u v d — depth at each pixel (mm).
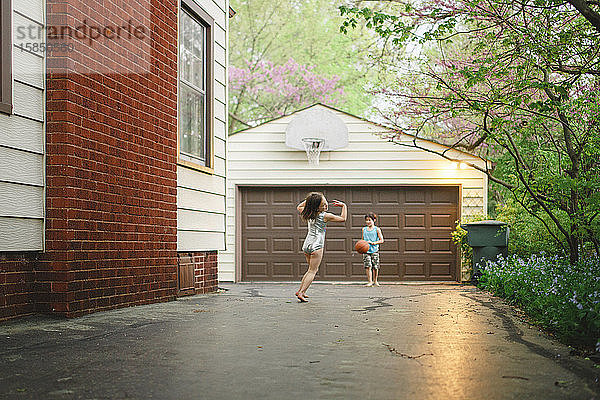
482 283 13602
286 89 30984
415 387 3967
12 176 6676
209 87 11758
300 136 17969
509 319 7625
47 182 7102
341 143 17984
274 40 33125
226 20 12680
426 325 6934
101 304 7746
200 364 4656
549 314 6633
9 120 6637
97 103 7680
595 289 6551
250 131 18406
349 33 31625
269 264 18391
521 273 10336
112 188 8000
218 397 3719
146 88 8930
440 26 9227
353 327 6707
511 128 11156
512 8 9305
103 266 7781
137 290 8656
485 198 17766
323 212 10000
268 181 18312
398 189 18188
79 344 5484
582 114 10477
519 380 4180
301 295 9750
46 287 7086
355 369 4496
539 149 12516
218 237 12125
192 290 10922
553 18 9023
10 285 6750
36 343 5520
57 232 7086
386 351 5227
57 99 7094
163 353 5090
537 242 15188
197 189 11102
